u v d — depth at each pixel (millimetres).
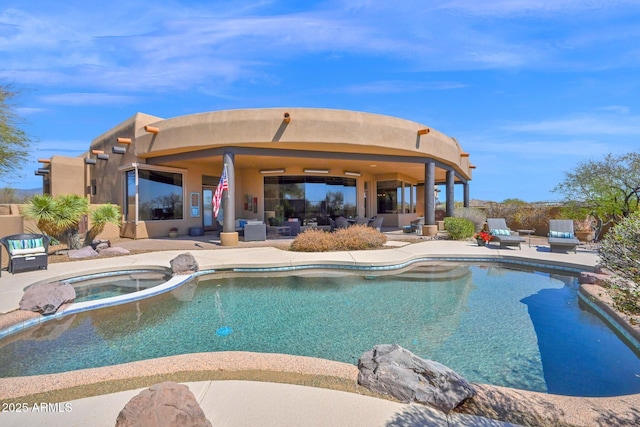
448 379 3072
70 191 19234
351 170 19172
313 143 12391
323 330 5297
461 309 6270
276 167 17797
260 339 4957
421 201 29688
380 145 12961
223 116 12266
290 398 2938
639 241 3184
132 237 14531
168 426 2109
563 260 9172
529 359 4340
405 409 2797
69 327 5359
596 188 14258
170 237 15344
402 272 9188
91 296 6926
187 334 5133
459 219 15086
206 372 3357
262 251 11055
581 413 2729
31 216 10109
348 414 2723
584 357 4398
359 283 8125
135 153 14227
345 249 11445
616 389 3682
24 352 4562
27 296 5469
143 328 5355
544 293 7305
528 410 2793
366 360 3469
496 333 5168
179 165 16094
